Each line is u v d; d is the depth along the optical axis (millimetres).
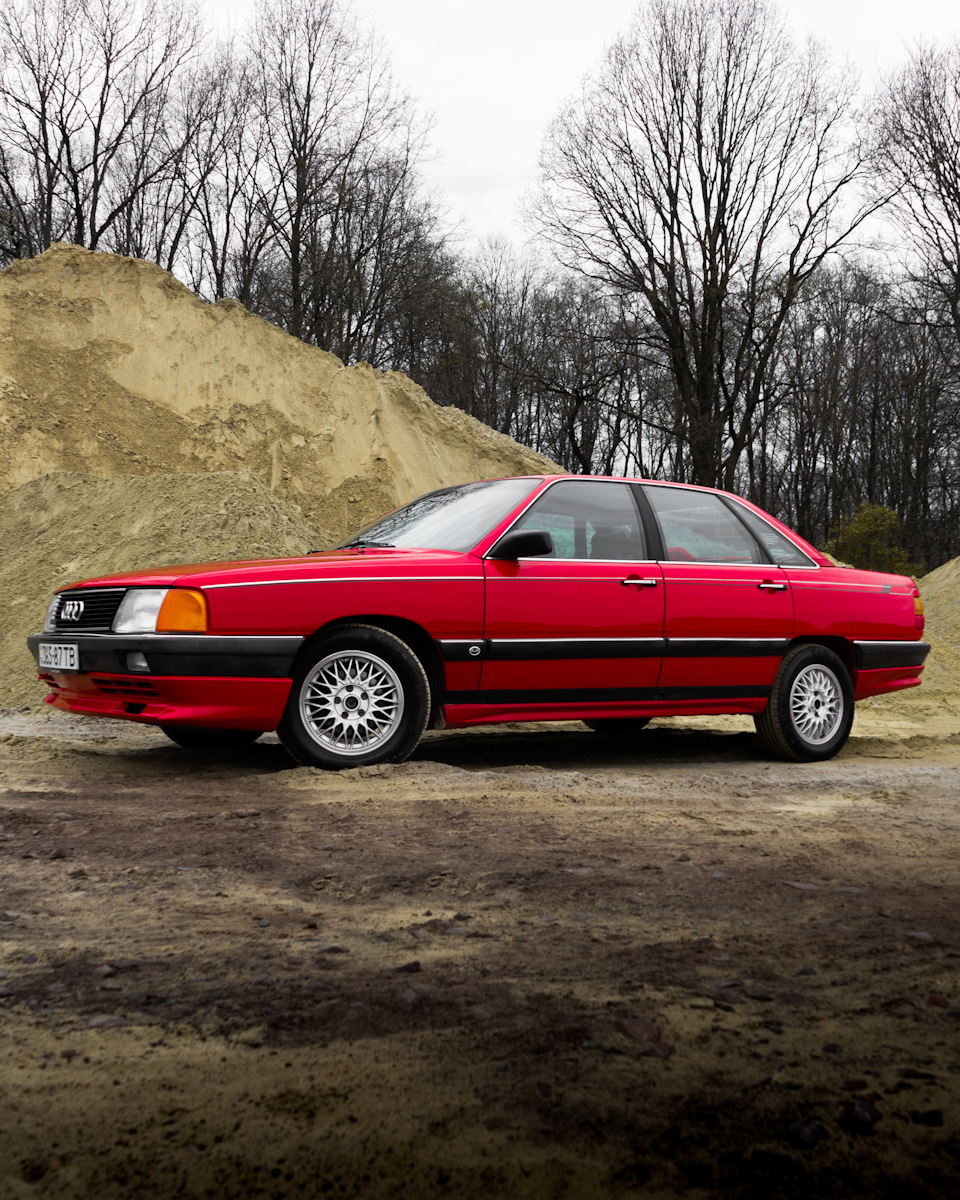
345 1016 1874
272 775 4652
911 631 6633
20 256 26828
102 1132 1415
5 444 16156
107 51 26641
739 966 2203
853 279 37219
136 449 16922
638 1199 1276
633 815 3930
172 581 4641
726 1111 1514
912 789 4773
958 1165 1368
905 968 2201
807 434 43719
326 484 17922
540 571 5281
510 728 7309
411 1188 1290
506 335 40656
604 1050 1733
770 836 3598
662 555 5750
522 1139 1420
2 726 6742
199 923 2465
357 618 4914
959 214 26734
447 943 2346
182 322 18141
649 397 40312
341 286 32094
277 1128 1438
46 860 3055
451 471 20203
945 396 41594
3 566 11586
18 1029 1783
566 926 2492
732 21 26172
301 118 29891
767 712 5973
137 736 6418
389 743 4895
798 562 6266
